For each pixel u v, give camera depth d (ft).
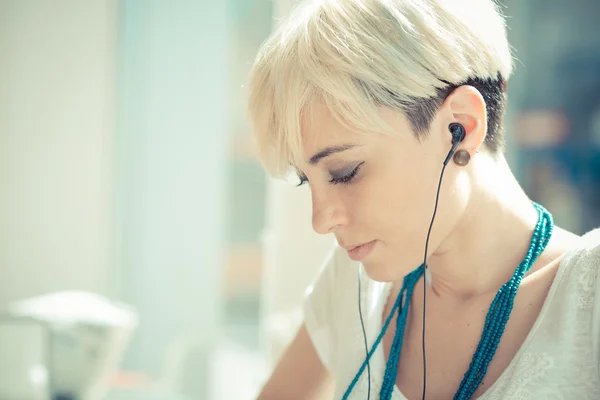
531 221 4.17
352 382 4.55
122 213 14.83
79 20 14.60
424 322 4.06
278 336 8.73
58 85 14.65
